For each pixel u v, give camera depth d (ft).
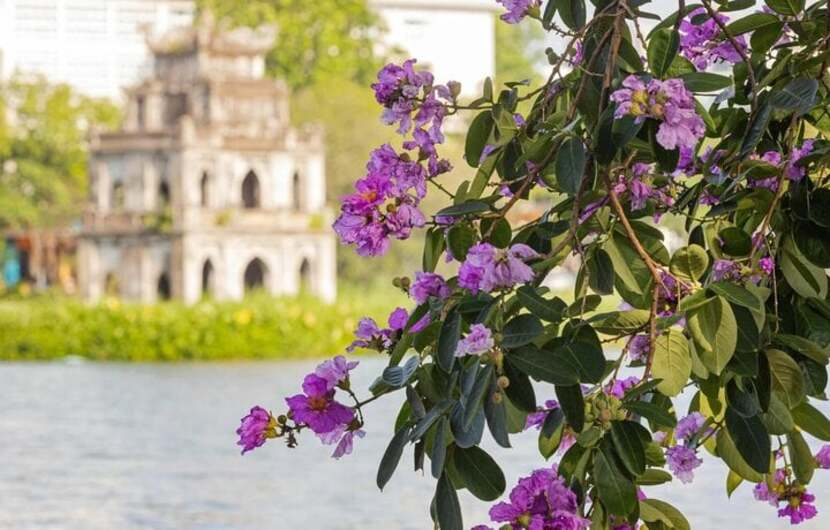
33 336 125.59
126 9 259.80
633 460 10.59
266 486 45.98
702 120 10.27
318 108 218.18
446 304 10.53
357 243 10.99
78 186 247.70
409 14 266.57
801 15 11.96
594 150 10.43
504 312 10.31
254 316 127.03
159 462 52.60
